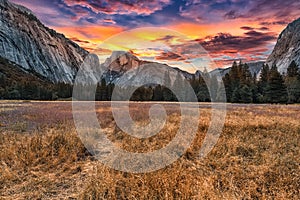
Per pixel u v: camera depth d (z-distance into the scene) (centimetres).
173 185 369
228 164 531
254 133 848
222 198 344
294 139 752
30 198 356
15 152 540
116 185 384
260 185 418
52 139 659
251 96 4672
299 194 366
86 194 356
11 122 1040
